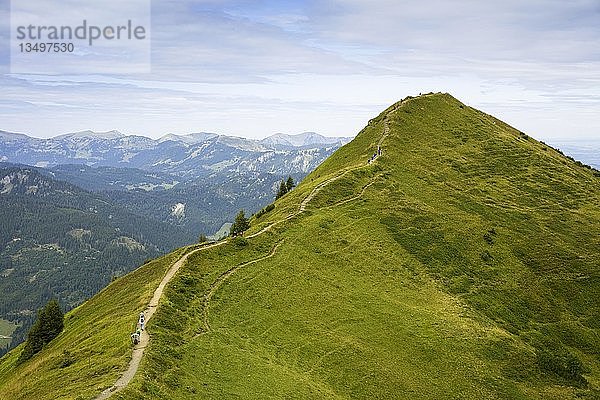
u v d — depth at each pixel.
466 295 96.62
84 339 65.25
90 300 116.81
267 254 88.31
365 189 125.31
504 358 75.19
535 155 174.62
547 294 106.44
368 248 99.56
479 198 139.75
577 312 103.44
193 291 71.50
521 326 93.75
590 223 138.50
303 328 69.69
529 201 145.50
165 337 56.22
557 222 135.50
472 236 117.88
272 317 70.25
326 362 63.94
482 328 82.50
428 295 90.62
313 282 82.44
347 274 88.75
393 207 118.75
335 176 132.50
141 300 69.00
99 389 43.28
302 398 53.69
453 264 105.50
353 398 58.84
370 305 79.94
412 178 140.50
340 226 104.81
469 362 71.31
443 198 134.38
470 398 64.31
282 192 185.25
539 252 119.81
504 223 129.75
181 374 49.81
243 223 104.88
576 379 76.69
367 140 169.25
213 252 84.62
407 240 107.38
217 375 52.66
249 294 74.31
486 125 193.12
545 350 85.75
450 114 194.50
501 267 110.44
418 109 190.88
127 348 52.91
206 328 62.47
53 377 52.53
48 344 91.12
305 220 104.00
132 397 42.16
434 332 76.06
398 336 73.25
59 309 97.06
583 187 159.62
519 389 68.88
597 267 116.69
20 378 64.31
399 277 93.94
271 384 54.31
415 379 65.19
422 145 165.00
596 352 92.50
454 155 163.62
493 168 160.75
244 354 59.03
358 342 69.38
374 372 63.84
